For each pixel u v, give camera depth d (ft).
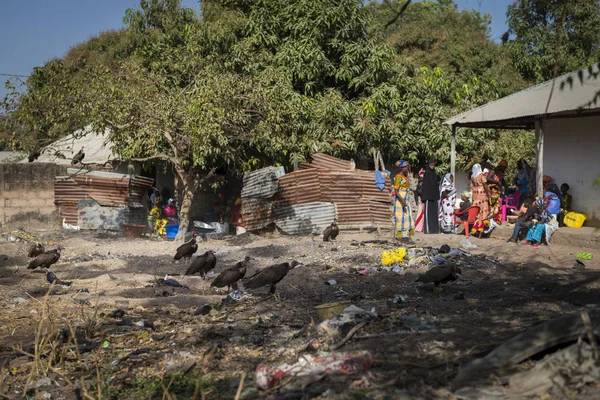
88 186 67.82
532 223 46.21
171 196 82.07
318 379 17.31
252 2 73.15
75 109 57.06
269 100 61.00
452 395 15.31
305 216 61.16
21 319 29.17
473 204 51.62
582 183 50.98
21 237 61.98
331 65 71.77
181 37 71.26
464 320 23.67
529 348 16.51
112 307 31.32
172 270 44.62
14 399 19.56
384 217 62.13
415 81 75.97
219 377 19.58
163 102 56.75
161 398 18.24
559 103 47.32
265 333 24.80
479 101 82.23
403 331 21.48
